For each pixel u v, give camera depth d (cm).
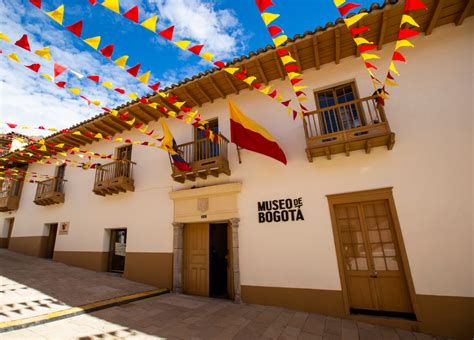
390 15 490
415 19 507
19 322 380
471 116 472
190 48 280
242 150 676
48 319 411
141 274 733
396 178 497
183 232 722
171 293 659
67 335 369
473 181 445
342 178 541
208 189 674
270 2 239
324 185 555
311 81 633
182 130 786
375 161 521
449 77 505
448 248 436
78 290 593
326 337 394
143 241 761
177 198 726
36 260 954
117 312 487
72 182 1023
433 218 456
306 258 535
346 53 599
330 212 536
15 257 984
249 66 618
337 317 479
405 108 524
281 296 539
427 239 451
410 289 441
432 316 418
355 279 498
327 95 625
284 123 639
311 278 521
